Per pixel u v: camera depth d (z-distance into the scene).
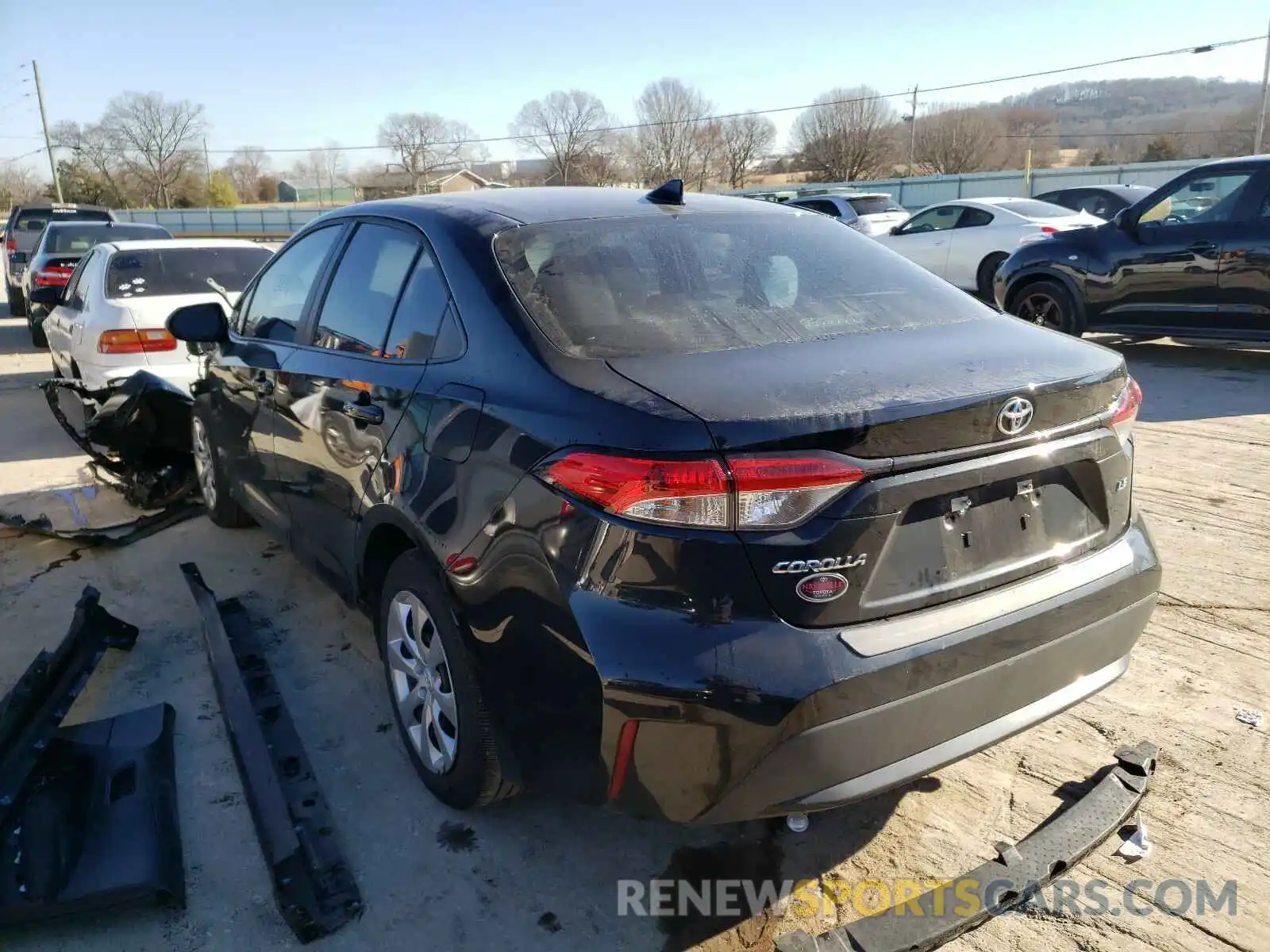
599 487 2.03
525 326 2.44
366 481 2.90
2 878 2.32
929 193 40.91
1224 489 5.19
